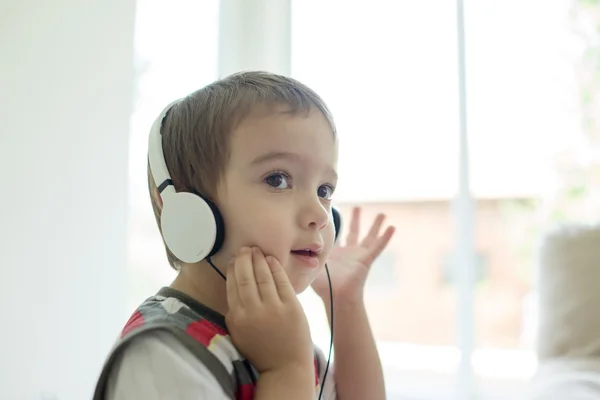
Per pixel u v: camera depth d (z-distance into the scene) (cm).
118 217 124
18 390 105
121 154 125
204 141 64
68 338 114
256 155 62
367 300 167
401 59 149
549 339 122
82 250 117
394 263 166
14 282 104
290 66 148
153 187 69
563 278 124
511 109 147
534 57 147
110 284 123
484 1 147
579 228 129
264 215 62
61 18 113
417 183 151
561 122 148
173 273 144
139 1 141
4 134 103
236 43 147
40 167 109
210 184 63
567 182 149
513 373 150
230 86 68
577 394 95
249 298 60
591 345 117
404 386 154
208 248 61
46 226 110
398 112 150
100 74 121
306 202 64
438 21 147
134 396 55
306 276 65
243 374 60
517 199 152
